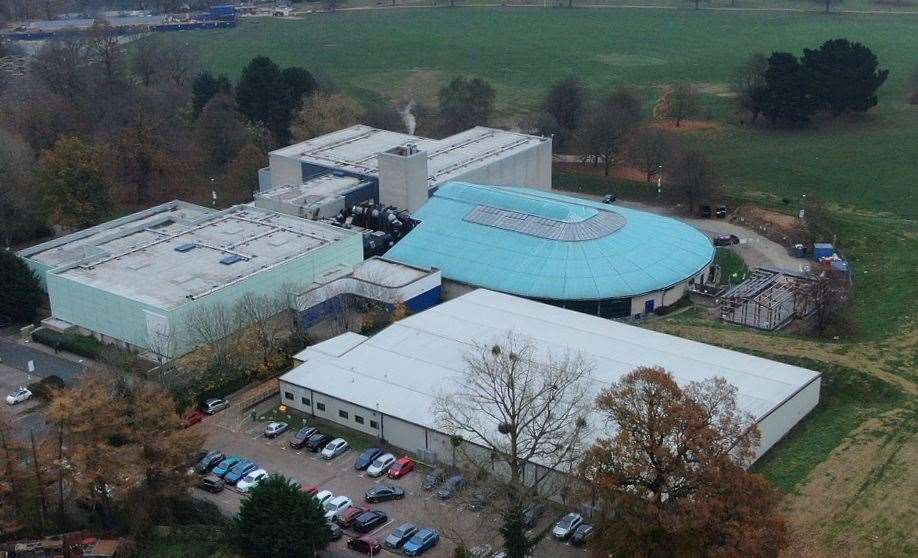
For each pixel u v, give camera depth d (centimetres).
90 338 18338
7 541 12469
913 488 12825
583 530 12250
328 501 13062
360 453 14438
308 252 19225
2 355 18000
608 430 13300
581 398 13175
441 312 17550
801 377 15012
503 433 12500
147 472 12631
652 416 10638
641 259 19725
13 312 19050
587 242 19888
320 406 15338
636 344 16175
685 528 10181
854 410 15088
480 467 12438
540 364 15112
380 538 12469
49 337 18350
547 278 19150
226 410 15800
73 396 12731
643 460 10638
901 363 16275
